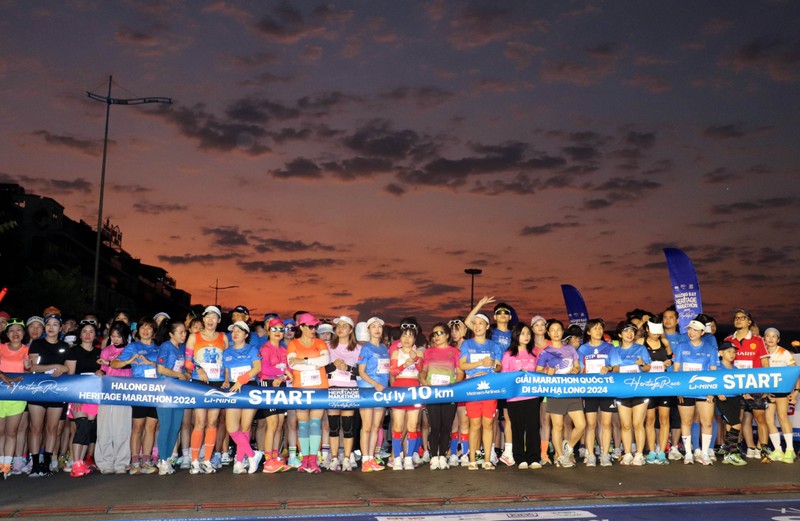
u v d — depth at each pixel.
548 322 10.64
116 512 7.54
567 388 10.23
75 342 10.59
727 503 8.04
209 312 9.98
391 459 10.70
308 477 9.51
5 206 60.38
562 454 10.45
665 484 9.04
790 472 9.87
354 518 7.36
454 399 10.01
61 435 10.40
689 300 13.27
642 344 10.93
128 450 9.79
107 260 86.25
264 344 10.52
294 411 10.38
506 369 10.62
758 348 11.08
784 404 10.79
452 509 7.74
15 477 9.48
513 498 8.22
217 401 9.67
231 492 8.49
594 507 7.83
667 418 10.66
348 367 10.39
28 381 9.44
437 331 10.24
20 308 44.50
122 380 9.58
